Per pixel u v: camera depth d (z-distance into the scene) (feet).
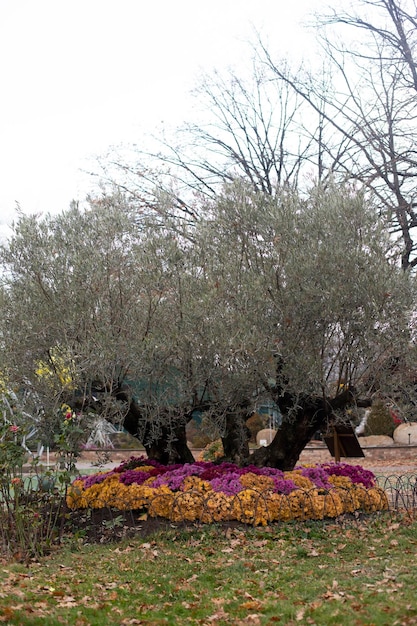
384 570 22.91
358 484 34.71
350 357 31.50
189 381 31.73
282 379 31.89
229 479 31.68
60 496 29.01
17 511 26.43
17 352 29.84
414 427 81.05
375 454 75.51
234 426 36.06
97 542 29.01
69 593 20.71
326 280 30.32
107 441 71.41
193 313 29.94
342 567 23.52
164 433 36.06
